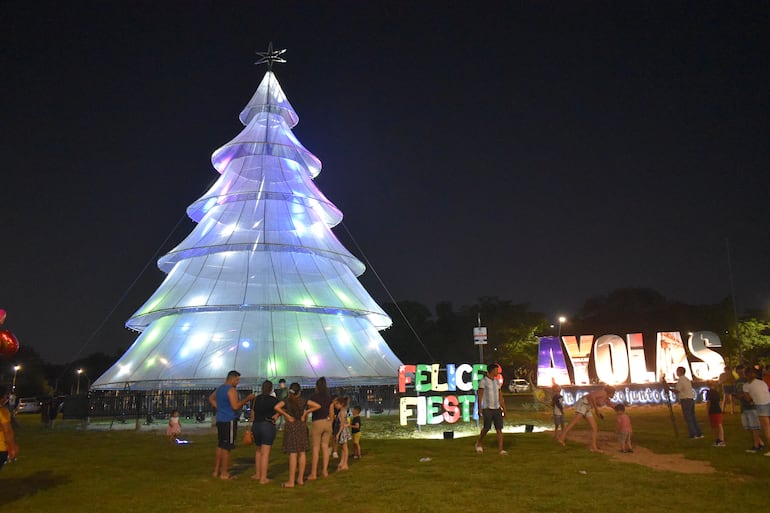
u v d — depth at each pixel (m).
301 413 12.71
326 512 10.02
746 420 15.52
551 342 35.12
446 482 12.15
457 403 23.77
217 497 11.27
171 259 33.72
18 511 10.35
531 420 26.91
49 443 20.73
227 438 13.38
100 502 10.97
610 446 17.20
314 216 35.12
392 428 24.38
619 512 9.66
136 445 19.95
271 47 42.56
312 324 30.19
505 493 11.07
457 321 76.69
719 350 58.50
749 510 9.73
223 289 29.80
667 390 19.23
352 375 28.58
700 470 13.37
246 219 32.81
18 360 81.44
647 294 78.00
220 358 27.34
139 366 27.75
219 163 37.81
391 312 72.88
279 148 36.75
